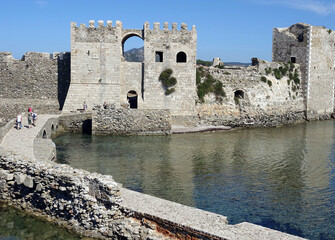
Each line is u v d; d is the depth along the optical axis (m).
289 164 35.03
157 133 47.75
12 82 54.66
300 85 67.75
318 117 69.44
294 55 68.81
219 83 57.25
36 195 21.75
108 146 40.16
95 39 50.81
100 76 51.19
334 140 47.78
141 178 29.53
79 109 50.75
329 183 29.42
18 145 28.91
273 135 51.12
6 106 51.00
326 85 70.81
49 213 21.02
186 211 17.55
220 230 15.51
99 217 18.36
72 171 20.67
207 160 35.75
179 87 52.88
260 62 61.94
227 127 54.62
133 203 18.45
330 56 71.06
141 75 52.75
